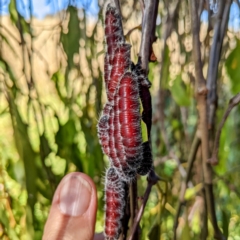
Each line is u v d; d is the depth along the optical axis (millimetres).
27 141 166
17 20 175
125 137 66
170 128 261
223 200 250
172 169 250
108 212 73
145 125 71
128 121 66
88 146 190
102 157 194
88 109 203
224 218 153
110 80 70
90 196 104
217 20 111
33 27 197
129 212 79
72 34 192
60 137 187
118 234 72
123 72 69
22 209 195
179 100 155
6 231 190
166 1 190
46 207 192
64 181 106
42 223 187
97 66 201
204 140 107
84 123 195
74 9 191
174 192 222
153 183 82
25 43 177
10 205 189
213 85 115
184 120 221
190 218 155
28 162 166
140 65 74
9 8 175
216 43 112
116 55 69
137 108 66
